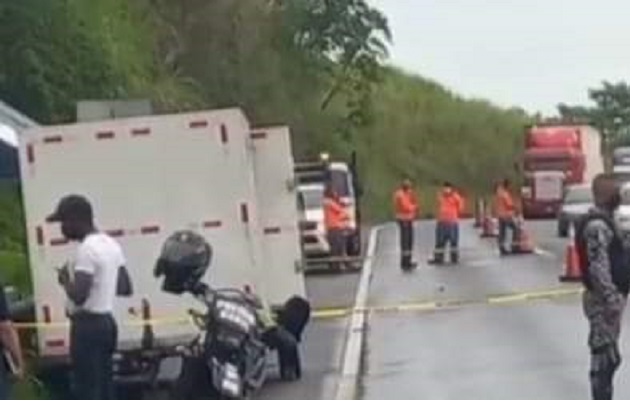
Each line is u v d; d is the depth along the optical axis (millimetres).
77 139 28609
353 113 129750
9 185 47469
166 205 28656
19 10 58719
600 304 22828
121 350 28141
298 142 114438
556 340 35938
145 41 87812
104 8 76875
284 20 112875
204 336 20703
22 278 34781
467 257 69625
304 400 27172
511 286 52188
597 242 22625
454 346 35719
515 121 182125
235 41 102812
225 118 28797
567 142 111812
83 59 63281
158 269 20500
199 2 99188
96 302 20781
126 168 28656
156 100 78125
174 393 20578
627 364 29922
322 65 122375
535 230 95812
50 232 28328
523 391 27328
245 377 20703
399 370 31672
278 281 32094
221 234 28688
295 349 29969
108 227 28531
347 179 69625
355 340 37844
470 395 27297
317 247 65125
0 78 58062
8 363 20906
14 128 39969
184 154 28734
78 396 20844
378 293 51781
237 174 28766
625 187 64625
